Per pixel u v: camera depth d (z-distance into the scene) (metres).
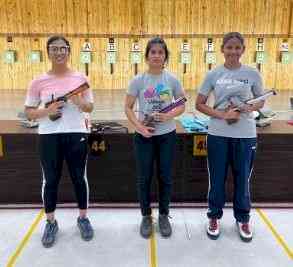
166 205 2.75
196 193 3.27
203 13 8.77
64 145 2.56
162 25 8.84
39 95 2.54
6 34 8.76
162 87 2.55
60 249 2.57
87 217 2.92
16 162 3.20
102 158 3.20
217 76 2.54
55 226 2.72
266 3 8.73
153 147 2.62
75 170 2.63
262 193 3.28
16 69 8.96
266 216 3.05
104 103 7.55
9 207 3.20
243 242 2.66
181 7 8.74
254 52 8.99
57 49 2.45
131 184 3.25
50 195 2.63
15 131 3.21
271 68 9.12
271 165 3.22
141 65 9.05
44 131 2.52
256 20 8.82
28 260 2.44
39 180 3.24
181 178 3.24
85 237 2.68
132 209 3.18
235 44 2.44
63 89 2.51
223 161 2.61
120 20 8.79
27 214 3.09
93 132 3.17
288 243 2.66
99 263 2.41
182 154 3.18
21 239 2.70
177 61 9.04
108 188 3.26
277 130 3.26
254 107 2.48
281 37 8.91
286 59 9.01
